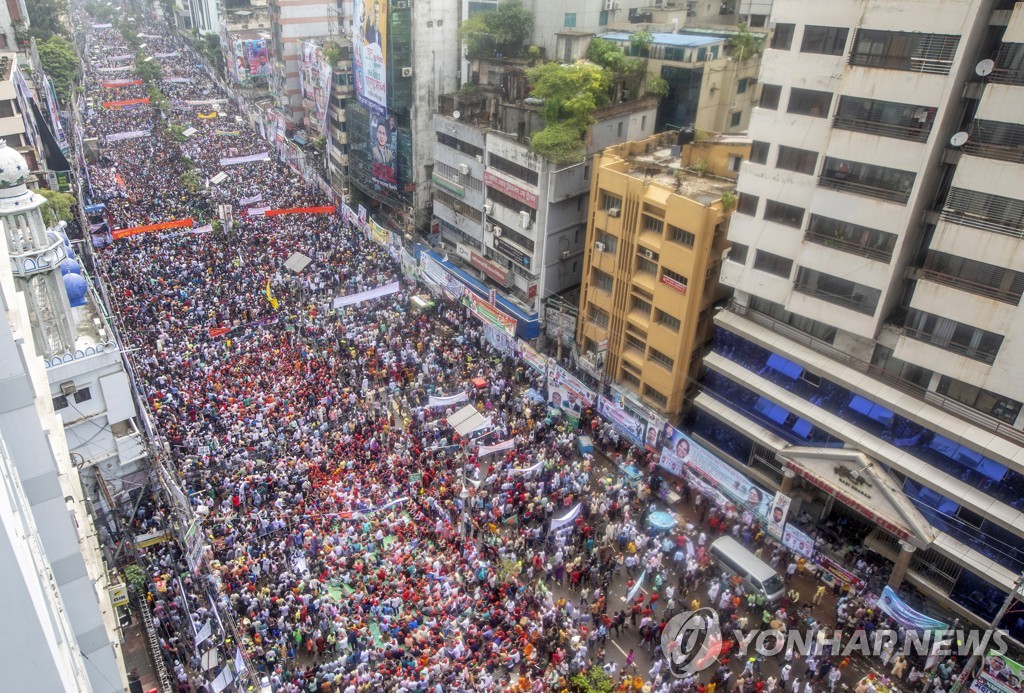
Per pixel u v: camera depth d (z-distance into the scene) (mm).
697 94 52531
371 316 52656
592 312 48031
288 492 35312
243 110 102625
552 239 50969
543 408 44469
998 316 29219
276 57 97938
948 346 31156
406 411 43281
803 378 37219
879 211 31781
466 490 37094
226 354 45969
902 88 29750
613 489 37875
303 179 80125
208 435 38281
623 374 46344
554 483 37562
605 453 42031
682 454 38375
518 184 50750
